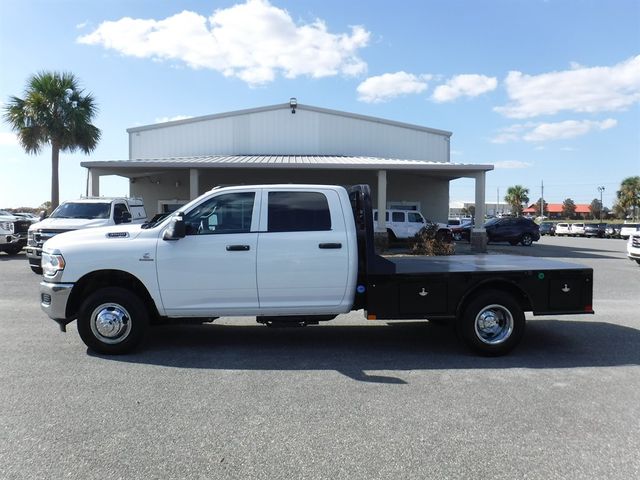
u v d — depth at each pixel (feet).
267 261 20.39
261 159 81.05
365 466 11.73
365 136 97.45
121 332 20.53
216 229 20.65
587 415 14.76
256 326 26.43
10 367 18.94
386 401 15.78
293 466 11.71
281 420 14.25
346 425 13.94
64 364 19.36
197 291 20.40
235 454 12.26
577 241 134.31
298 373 18.56
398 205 96.68
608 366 19.76
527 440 13.11
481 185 75.36
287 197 20.95
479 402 15.75
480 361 20.36
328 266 20.61
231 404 15.40
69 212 48.96
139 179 91.04
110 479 11.09
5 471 11.38
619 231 170.50
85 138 85.20
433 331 25.63
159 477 11.19
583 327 26.76
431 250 68.33
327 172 94.02
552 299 21.38
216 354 21.01
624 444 12.91
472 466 11.76
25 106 81.82
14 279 43.75
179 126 94.58
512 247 97.50
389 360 20.38
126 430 13.52
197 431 13.50
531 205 436.76
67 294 20.36
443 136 99.35
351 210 21.11
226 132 95.40
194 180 71.87
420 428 13.79
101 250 20.36
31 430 13.48
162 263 20.25
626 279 47.93
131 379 17.69
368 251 20.70
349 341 23.49
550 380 17.98
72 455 12.14
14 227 65.26
